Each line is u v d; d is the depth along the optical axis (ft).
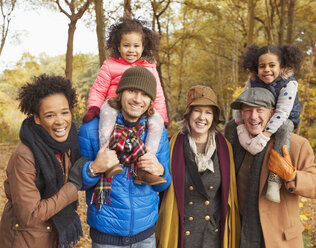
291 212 7.45
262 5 62.44
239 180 8.25
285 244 7.36
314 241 13.29
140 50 8.86
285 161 7.04
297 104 8.15
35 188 5.62
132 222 6.51
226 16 72.84
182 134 8.33
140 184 6.66
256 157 7.70
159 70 56.03
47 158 5.73
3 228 6.04
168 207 7.73
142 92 6.37
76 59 50.47
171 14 65.98
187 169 8.00
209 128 8.18
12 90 48.57
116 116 6.61
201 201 7.95
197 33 78.95
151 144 6.61
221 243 7.88
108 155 6.02
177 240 7.74
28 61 48.16
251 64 9.03
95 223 6.55
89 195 6.79
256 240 7.63
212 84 99.96
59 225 5.94
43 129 5.76
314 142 30.73
